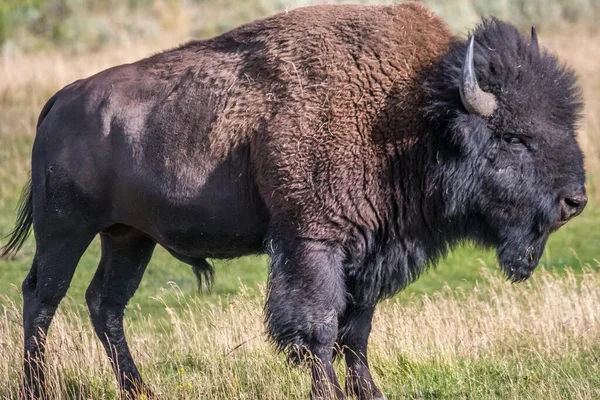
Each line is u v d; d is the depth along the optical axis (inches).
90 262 1729.8
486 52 872.3
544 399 903.7
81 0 4111.7
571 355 1033.5
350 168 868.0
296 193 870.4
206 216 930.7
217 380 984.3
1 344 1060.5
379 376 1035.9
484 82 864.3
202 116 923.4
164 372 1065.5
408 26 904.3
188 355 1109.7
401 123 874.1
